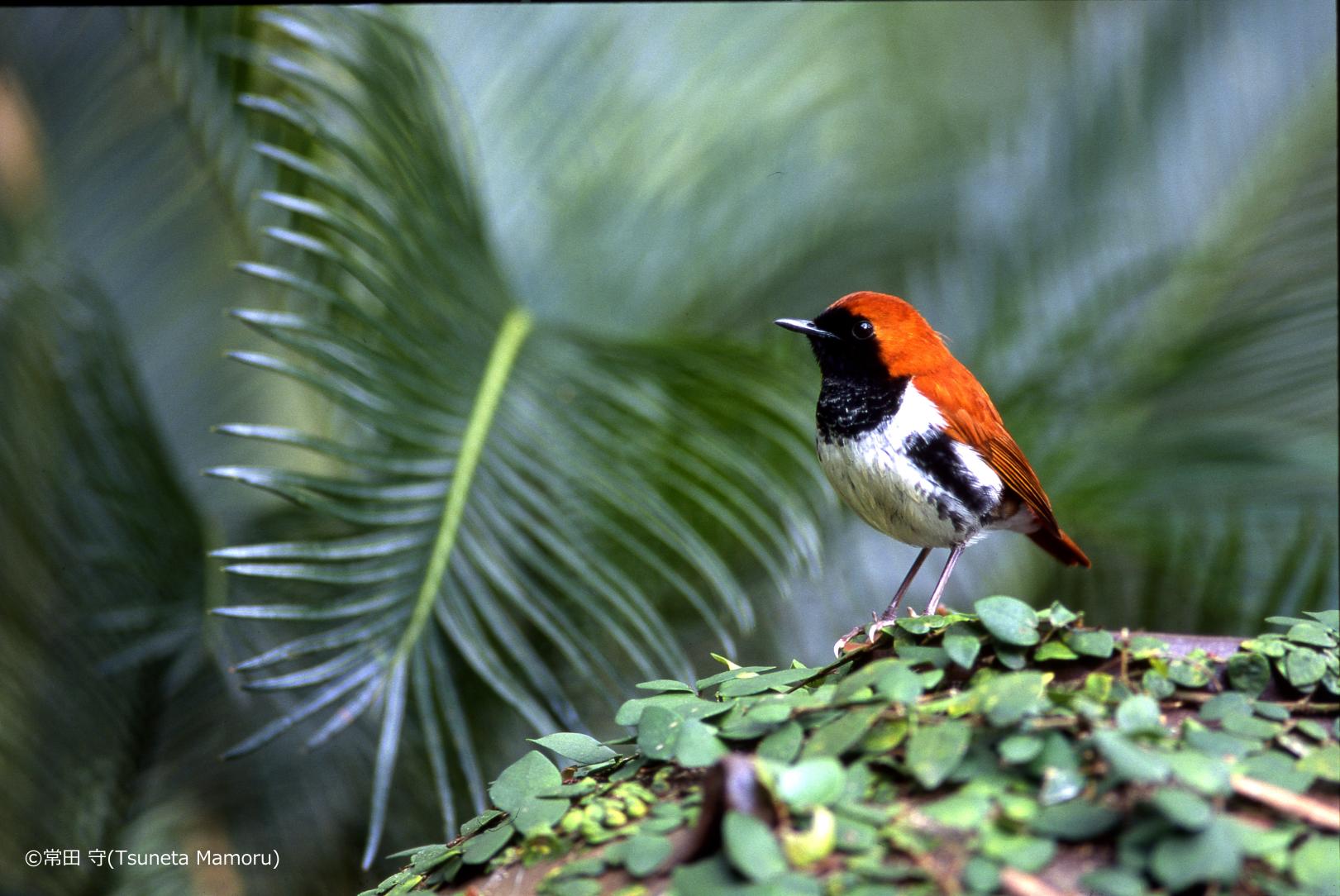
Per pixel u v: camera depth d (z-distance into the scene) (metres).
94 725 9.20
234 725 9.28
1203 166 10.80
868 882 3.08
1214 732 3.61
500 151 10.82
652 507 7.14
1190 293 10.49
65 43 11.03
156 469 9.37
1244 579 9.12
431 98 8.63
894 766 3.52
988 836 3.21
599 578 6.83
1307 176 10.53
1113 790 3.29
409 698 7.41
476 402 7.36
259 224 8.97
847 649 6.07
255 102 7.10
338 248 8.01
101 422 9.21
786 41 11.59
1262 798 3.32
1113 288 10.62
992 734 3.56
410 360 7.33
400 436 6.98
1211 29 11.05
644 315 10.58
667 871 3.34
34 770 9.05
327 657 8.71
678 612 8.80
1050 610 4.03
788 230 11.22
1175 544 9.25
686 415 7.79
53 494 8.98
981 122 12.20
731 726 3.83
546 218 10.74
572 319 10.34
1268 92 10.84
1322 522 9.16
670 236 10.90
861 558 9.47
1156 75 11.07
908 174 11.94
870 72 12.07
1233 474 9.59
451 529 6.66
